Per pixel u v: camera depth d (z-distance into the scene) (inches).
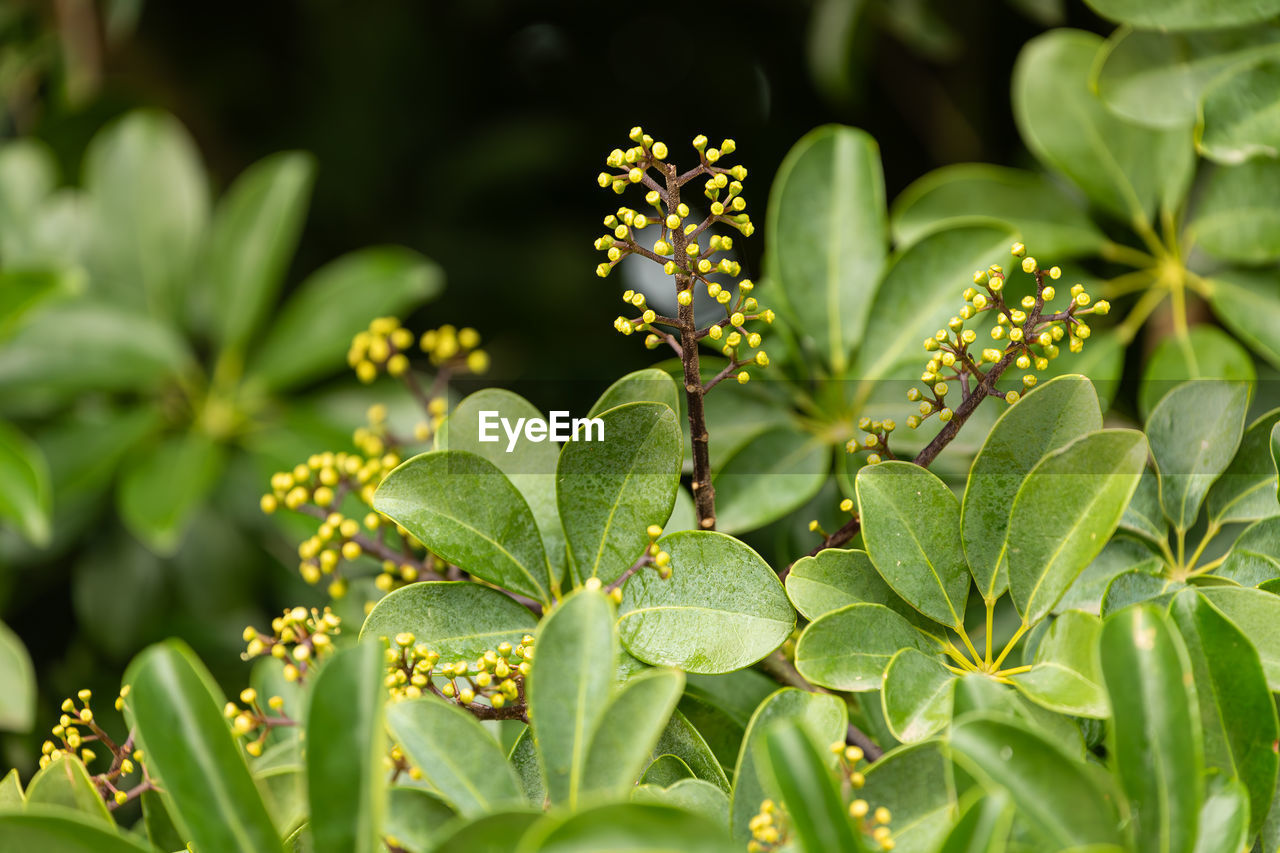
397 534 78.5
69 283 89.2
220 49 161.8
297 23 164.2
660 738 74.0
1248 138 79.4
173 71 159.0
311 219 163.6
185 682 71.6
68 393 103.3
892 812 71.7
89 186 112.3
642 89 162.9
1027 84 85.5
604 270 73.3
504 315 155.7
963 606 74.1
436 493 74.7
